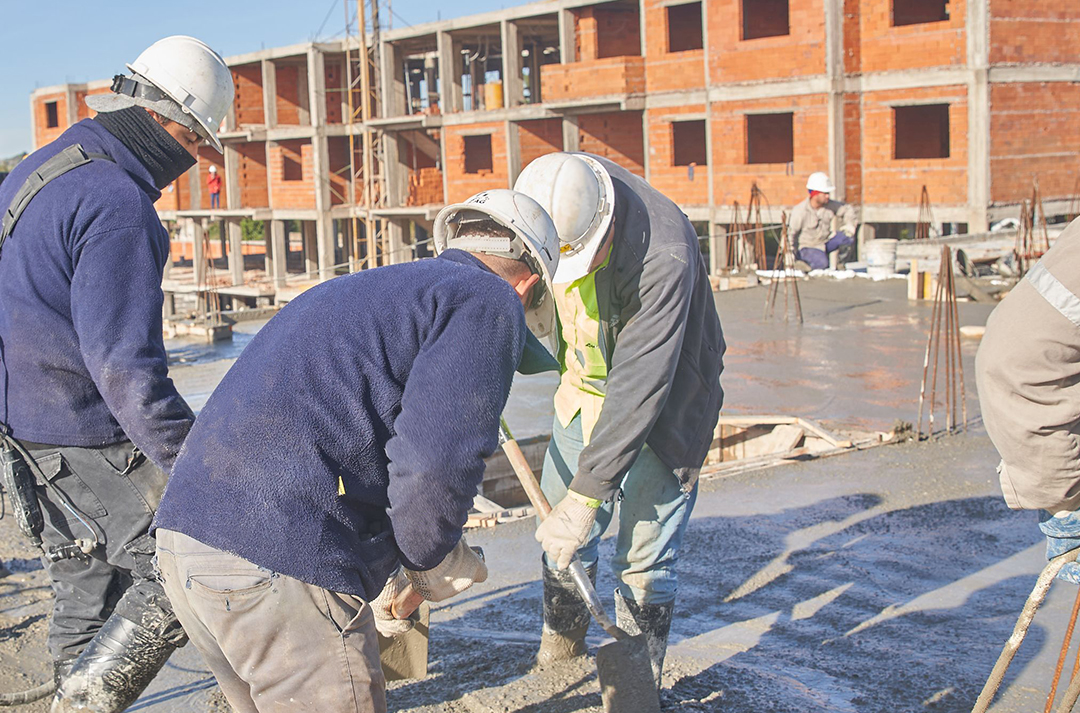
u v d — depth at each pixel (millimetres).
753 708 3215
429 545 2125
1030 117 19391
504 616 4129
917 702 3250
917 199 19828
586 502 2992
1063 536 2531
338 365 2094
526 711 3205
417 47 31844
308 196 31859
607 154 25828
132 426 2637
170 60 2918
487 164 34094
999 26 18688
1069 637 2602
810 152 20562
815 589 4312
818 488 5801
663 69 23219
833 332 11773
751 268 16969
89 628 3000
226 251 44688
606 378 3381
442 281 2170
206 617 2098
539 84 32469
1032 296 2176
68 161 2771
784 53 20641
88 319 2619
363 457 2107
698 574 4539
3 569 4508
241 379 2123
